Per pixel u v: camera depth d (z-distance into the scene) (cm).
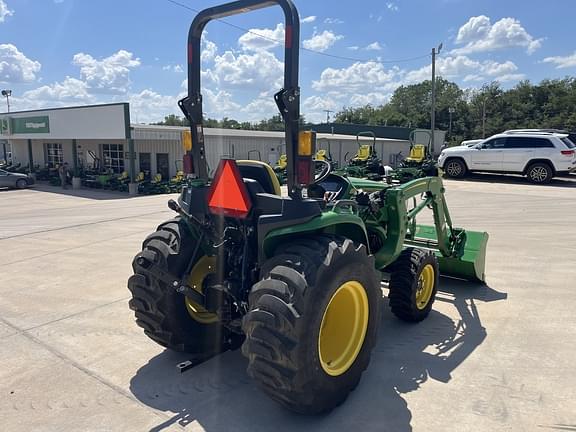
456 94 8681
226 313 299
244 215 274
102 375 321
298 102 246
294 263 248
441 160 1922
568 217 957
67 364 338
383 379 312
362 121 8556
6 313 445
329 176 390
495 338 375
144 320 321
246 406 281
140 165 2295
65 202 1620
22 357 350
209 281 323
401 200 391
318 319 245
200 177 309
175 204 293
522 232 801
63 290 517
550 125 6731
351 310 287
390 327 400
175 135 2108
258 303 242
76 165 2303
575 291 486
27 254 708
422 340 373
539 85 7325
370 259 285
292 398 247
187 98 297
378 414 271
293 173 253
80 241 808
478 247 493
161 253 303
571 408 275
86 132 2088
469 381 308
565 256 631
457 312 432
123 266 622
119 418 270
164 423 265
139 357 348
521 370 322
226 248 301
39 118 2373
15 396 296
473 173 2039
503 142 1781
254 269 286
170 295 316
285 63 243
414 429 257
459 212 1040
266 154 2414
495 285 510
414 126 7519
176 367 331
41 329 404
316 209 262
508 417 267
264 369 242
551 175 1677
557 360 336
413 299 389
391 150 3619
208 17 280
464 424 261
